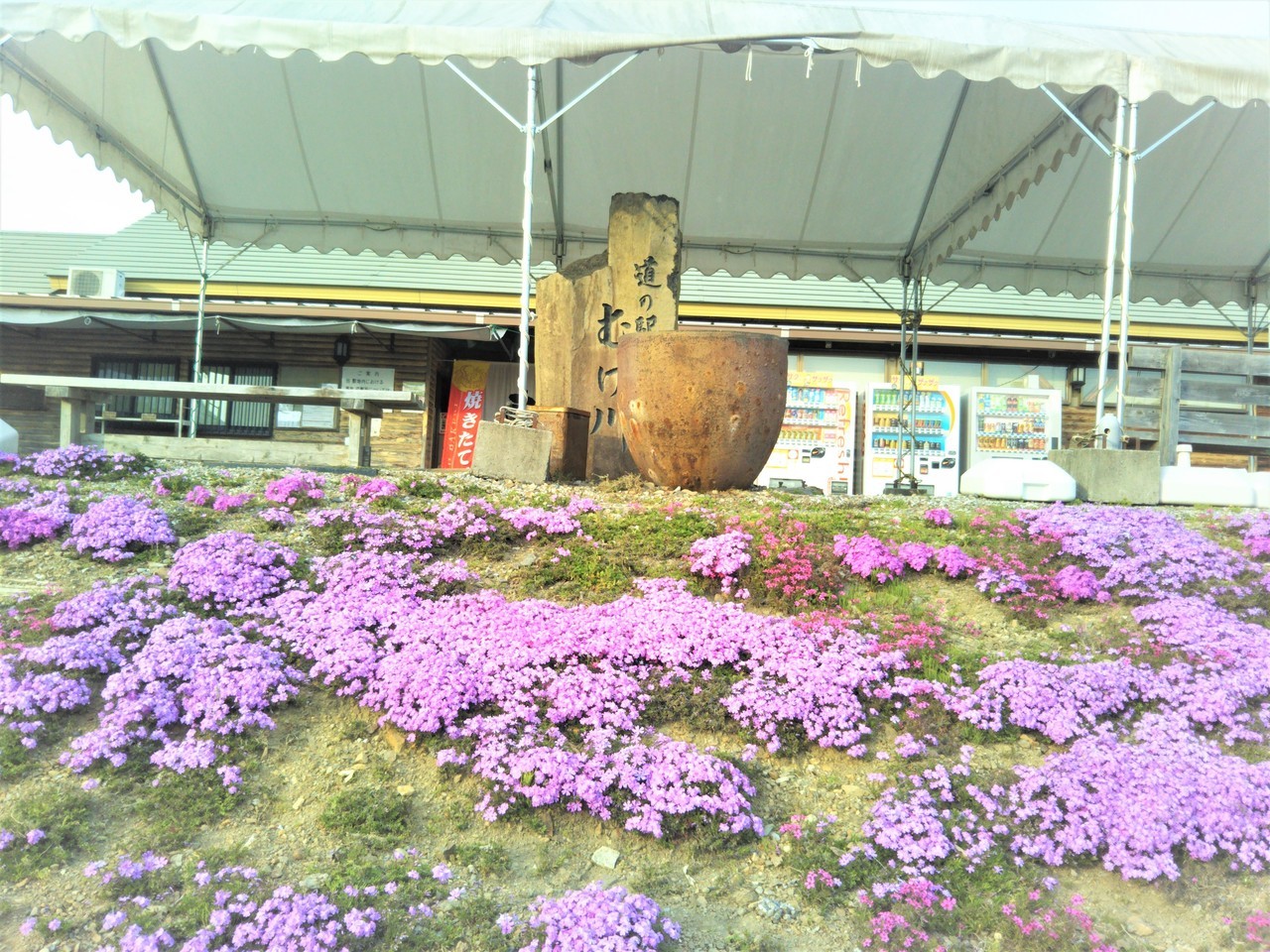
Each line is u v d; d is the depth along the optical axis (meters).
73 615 4.63
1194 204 12.16
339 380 16.27
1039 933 3.40
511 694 4.45
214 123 11.73
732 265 13.52
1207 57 8.38
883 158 12.01
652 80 11.36
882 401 16.20
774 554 5.83
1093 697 4.64
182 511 6.17
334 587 5.30
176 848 3.61
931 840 3.85
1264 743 4.41
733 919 3.56
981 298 18.44
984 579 5.77
